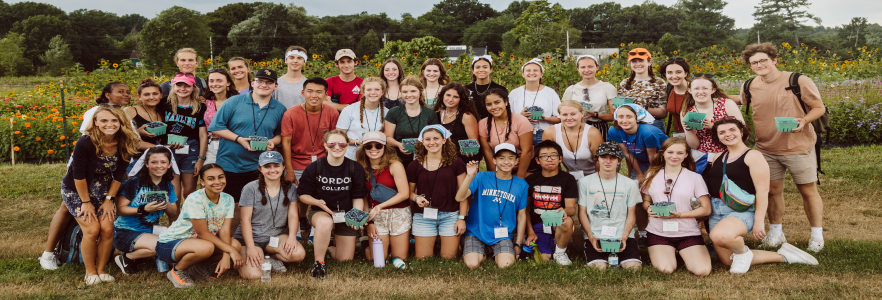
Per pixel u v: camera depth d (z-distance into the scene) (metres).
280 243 4.71
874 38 80.50
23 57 73.50
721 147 5.06
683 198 4.77
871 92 12.19
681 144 4.75
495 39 102.56
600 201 4.89
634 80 6.38
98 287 4.23
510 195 5.04
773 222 5.27
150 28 69.12
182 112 5.55
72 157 4.29
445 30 112.88
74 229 4.74
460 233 5.05
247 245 4.50
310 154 5.55
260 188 4.62
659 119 6.25
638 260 4.65
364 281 4.43
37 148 10.12
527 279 4.42
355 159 5.34
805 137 5.02
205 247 4.21
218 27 89.38
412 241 5.65
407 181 5.13
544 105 6.17
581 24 112.69
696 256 4.55
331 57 81.19
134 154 4.44
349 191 4.98
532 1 73.94
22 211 6.79
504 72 12.10
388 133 5.56
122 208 4.50
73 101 12.31
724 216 4.73
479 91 6.40
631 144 5.46
